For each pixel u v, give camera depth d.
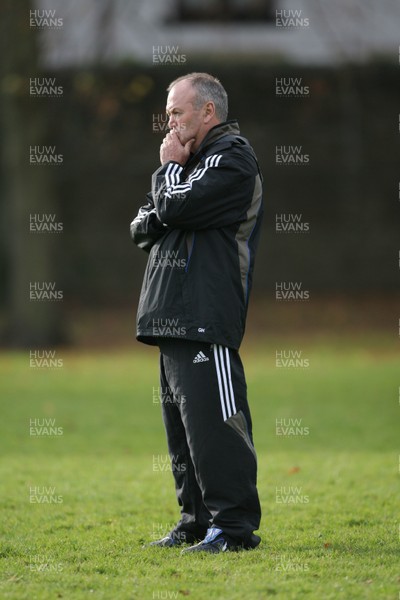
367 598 15.48
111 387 49.44
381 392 46.88
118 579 16.73
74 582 16.61
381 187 81.88
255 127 80.25
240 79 78.62
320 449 34.38
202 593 15.72
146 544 19.53
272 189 81.25
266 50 78.62
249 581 16.38
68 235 81.44
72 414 42.16
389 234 82.25
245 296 18.36
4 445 35.38
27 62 58.56
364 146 81.12
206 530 19.03
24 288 63.84
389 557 18.02
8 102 61.47
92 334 69.69
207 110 18.55
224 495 17.92
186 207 17.59
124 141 78.88
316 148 81.00
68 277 81.56
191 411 17.80
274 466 29.48
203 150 18.52
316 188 81.50
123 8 67.88
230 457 17.81
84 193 81.19
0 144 73.31
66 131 78.38
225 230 18.09
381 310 76.19
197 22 78.44
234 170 17.91
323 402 44.50
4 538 20.39
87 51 63.91
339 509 22.97
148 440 36.75
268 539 19.83
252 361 58.25
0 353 62.19
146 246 19.08
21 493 25.23
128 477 27.80
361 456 31.81
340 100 79.44
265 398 45.72
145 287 18.39
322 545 19.22
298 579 16.50
